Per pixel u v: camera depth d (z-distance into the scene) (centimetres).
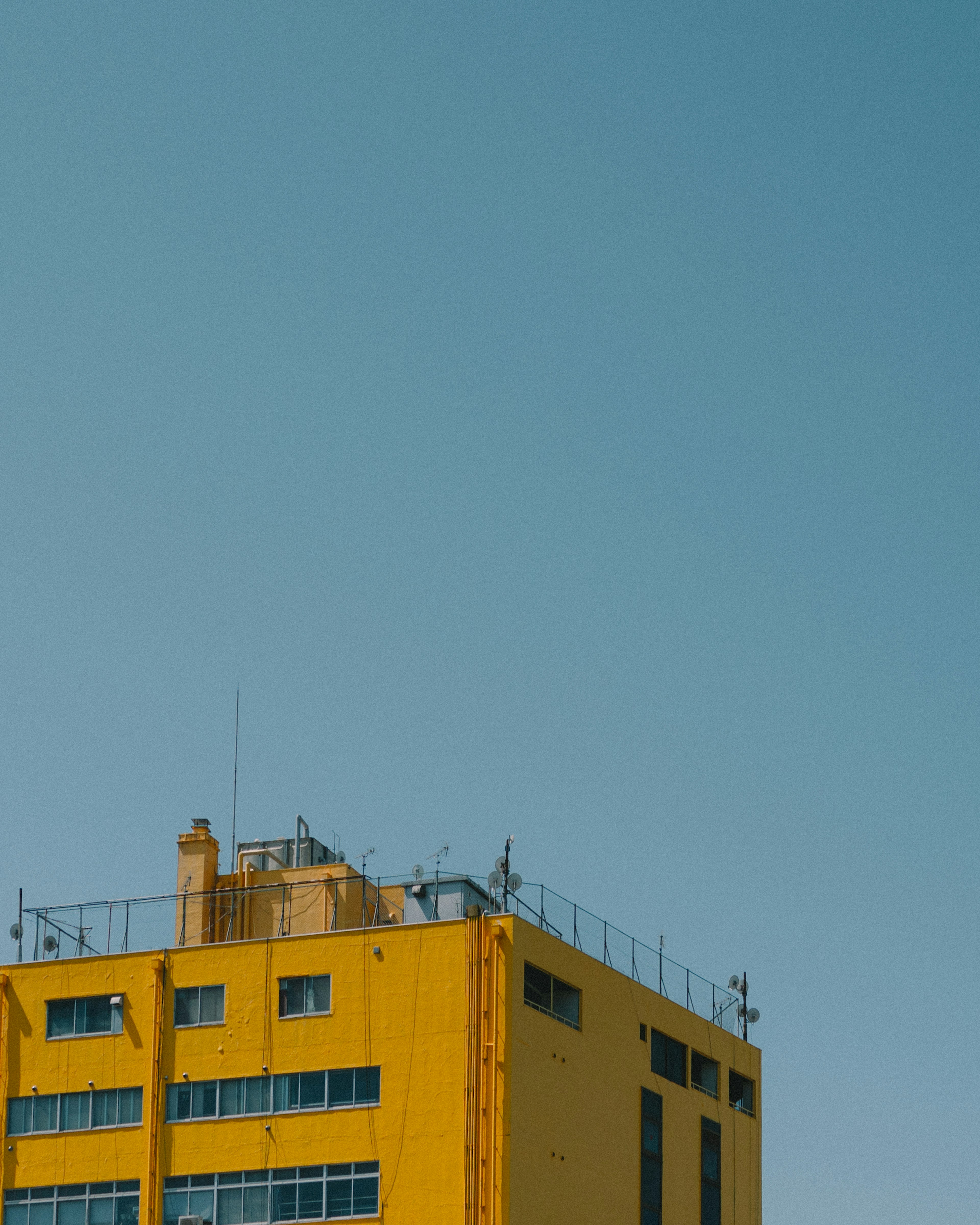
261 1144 7256
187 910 7869
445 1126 7050
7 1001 7731
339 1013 7319
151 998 7569
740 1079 8875
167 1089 7450
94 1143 7462
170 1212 7288
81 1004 7662
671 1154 8044
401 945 7325
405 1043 7200
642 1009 8056
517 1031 7138
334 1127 7188
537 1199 7062
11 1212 7462
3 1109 7606
